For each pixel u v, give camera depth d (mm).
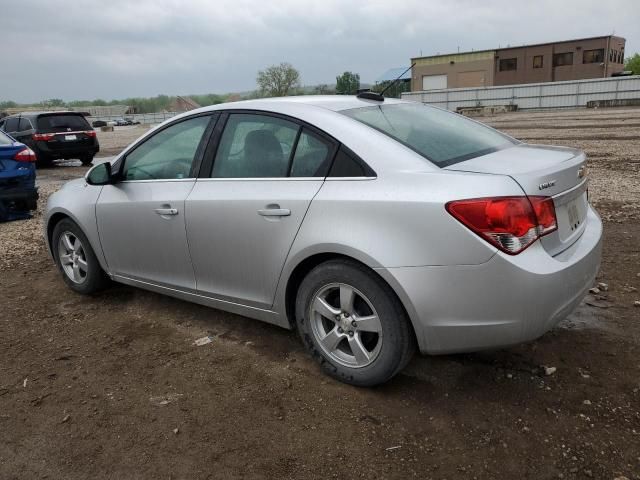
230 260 3600
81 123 16906
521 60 58281
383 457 2650
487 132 3852
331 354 3275
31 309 4664
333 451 2709
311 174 3225
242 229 3463
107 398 3256
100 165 4309
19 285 5301
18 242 7020
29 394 3332
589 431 2758
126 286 5121
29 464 2721
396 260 2832
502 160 3109
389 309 2945
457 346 2834
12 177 8180
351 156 3092
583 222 3338
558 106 43156
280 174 3371
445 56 62125
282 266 3312
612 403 2973
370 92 3889
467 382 3229
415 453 2666
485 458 2607
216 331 4082
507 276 2652
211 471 2611
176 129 4051
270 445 2773
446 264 2734
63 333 4172
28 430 2984
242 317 4297
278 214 3260
